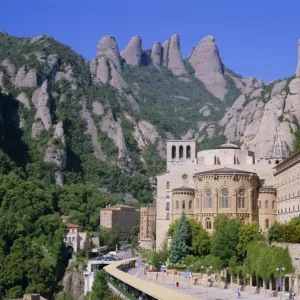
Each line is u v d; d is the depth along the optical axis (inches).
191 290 5595.5
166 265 7042.3
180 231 6998.0
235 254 6200.8
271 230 5802.2
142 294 5128.0
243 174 7352.4
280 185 7377.0
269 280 5319.9
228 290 5620.1
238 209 7288.4
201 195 7396.7
